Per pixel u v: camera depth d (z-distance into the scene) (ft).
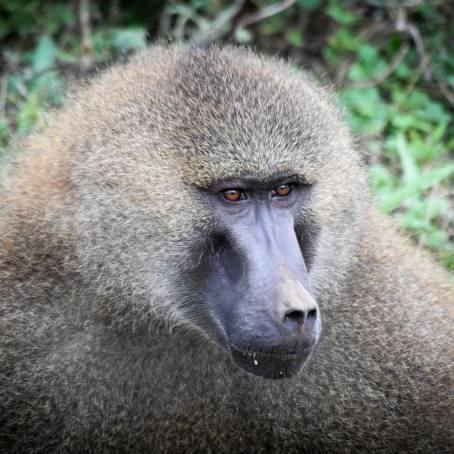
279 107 31.83
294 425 35.63
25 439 34.27
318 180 32.50
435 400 35.68
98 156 32.09
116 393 34.30
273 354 29.48
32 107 51.39
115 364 34.01
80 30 60.39
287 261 30.45
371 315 35.70
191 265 32.24
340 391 35.42
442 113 58.18
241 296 30.42
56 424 34.32
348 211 33.65
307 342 29.48
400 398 35.63
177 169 31.40
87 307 33.27
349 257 34.30
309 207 32.68
